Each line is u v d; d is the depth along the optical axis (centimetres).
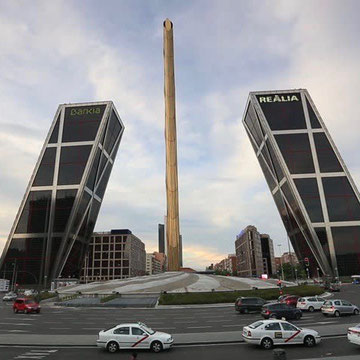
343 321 2939
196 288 6962
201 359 1719
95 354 1861
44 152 13762
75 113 14250
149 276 9350
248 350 1920
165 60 11225
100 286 7869
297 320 3073
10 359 1755
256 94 14012
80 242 14038
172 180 10356
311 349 1892
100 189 15300
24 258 12619
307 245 13062
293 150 13188
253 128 15225
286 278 18900
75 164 13438
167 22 11438
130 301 5578
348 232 12206
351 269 11881
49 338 2300
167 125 10750
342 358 1580
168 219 10188
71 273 13725
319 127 13475
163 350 1941
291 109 13738
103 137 14288
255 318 3412
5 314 4181
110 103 14275
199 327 2827
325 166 12962
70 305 5375
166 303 5159
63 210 12938
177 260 9988
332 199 12556
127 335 1930
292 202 13200
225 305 5072
